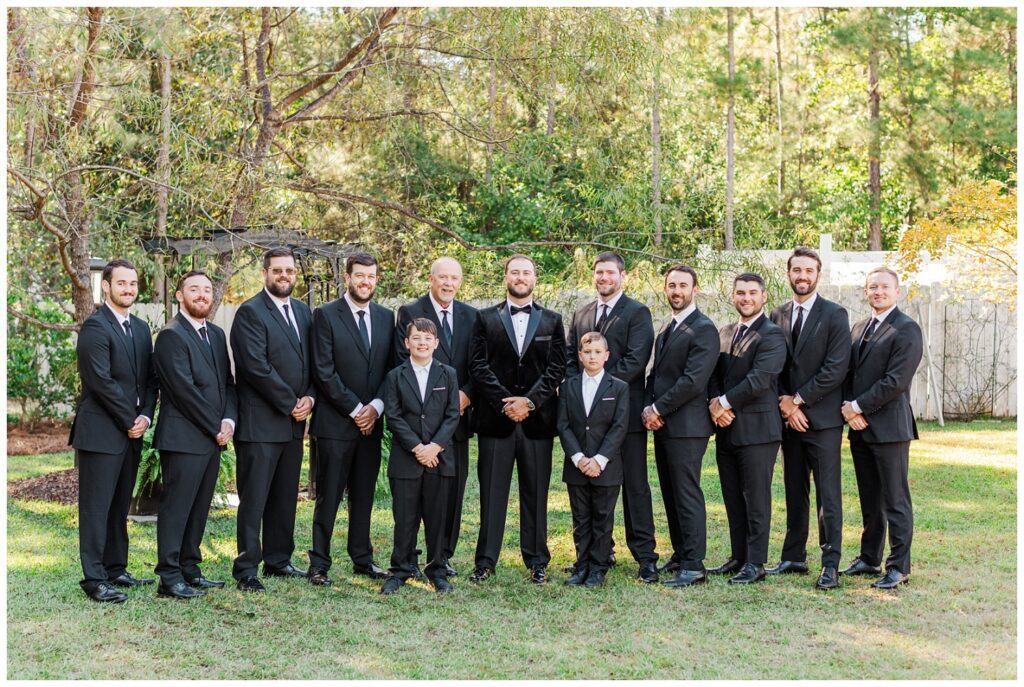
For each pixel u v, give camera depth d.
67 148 6.64
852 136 18.91
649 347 5.40
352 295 5.35
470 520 6.78
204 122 7.58
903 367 5.07
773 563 5.64
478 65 7.61
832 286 11.34
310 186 8.38
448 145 8.64
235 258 7.93
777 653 4.13
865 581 5.24
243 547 5.07
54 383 10.45
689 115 15.83
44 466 8.58
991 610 4.71
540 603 4.84
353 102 8.45
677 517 5.53
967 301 11.17
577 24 6.94
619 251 7.59
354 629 4.42
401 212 8.40
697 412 5.27
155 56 7.38
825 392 5.17
